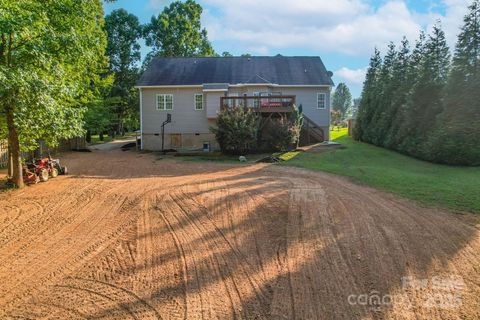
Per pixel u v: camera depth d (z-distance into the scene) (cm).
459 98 1387
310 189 939
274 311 384
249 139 1838
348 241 573
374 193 886
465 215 690
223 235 621
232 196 867
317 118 2355
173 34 3881
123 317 378
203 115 2312
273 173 1241
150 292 432
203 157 1861
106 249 573
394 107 1956
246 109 1942
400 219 674
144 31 3897
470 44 1406
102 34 2433
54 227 684
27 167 1133
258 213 730
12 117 1001
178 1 3944
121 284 455
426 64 1661
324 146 2036
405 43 2055
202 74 2389
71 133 1105
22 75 872
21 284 459
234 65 2492
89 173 1334
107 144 3019
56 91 1016
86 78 2081
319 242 573
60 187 1045
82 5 1170
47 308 400
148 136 2338
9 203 862
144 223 698
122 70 3856
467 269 470
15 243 604
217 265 504
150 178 1190
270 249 555
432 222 654
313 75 2400
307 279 455
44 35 972
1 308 402
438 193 859
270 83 2245
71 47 1064
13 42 948
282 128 1845
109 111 3138
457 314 371
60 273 490
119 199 884
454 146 1342
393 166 1373
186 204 814
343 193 890
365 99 2497
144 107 2320
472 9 1417
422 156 1548
